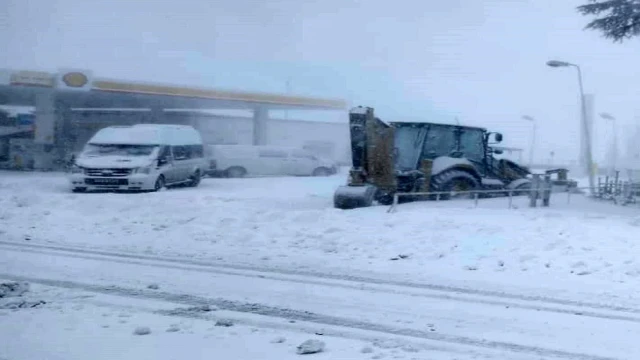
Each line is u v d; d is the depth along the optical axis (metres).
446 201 21.52
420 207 19.36
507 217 16.98
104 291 10.27
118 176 25.58
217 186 29.66
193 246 14.60
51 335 7.98
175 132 28.30
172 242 15.07
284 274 11.79
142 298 9.86
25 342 7.71
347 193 19.94
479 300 10.05
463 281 11.38
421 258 13.22
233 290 10.48
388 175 20.73
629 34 25.17
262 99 39.50
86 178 25.64
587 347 7.89
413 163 22.44
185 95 38.16
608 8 24.66
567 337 8.27
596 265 12.25
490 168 24.30
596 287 10.95
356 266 12.59
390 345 7.82
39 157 37.38
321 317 9.02
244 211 18.77
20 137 37.56
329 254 13.74
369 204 20.00
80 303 9.45
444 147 22.94
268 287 10.73
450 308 9.56
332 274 11.85
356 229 15.77
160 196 22.72
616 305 9.86
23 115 37.78
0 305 9.21
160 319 8.73
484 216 17.11
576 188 26.06
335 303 9.77
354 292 10.48
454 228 15.43
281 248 14.37
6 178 31.14
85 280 11.02
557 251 13.25
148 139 26.92
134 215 18.70
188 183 28.89
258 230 16.27
